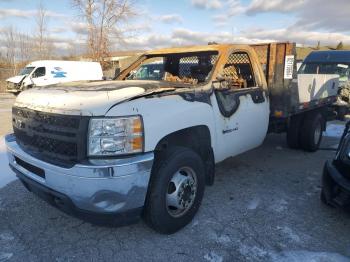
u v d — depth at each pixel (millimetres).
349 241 3475
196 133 3875
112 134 2939
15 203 4277
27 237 3529
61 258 3189
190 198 3674
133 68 5367
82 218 3119
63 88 3598
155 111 3227
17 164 3652
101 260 3162
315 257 3186
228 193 4641
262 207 4219
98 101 3045
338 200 3650
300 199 4465
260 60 5484
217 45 4621
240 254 3236
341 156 3807
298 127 6543
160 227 3441
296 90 5469
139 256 3221
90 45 23672
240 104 4488
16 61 32344
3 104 16016
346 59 11578
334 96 7562
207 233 3602
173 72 5230
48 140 3184
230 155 4539
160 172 3320
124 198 3002
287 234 3590
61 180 3006
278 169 5652
